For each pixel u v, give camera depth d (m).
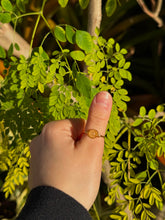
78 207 0.27
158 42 0.74
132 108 0.74
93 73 0.34
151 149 0.36
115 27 0.67
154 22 0.76
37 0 0.59
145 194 0.36
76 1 0.68
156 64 0.76
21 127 0.37
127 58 0.75
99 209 0.53
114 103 0.34
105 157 0.38
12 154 0.41
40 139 0.31
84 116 0.33
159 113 0.45
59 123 0.31
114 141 0.38
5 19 0.31
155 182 0.63
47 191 0.27
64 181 0.28
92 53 0.33
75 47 0.61
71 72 0.33
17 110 0.36
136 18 0.65
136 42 0.71
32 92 0.35
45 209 0.26
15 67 0.34
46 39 0.66
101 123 0.28
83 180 0.29
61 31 0.31
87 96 0.30
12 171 0.40
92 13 0.38
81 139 0.29
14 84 0.34
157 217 0.50
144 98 0.74
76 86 0.31
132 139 0.63
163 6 0.73
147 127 0.36
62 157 0.29
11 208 0.70
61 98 0.33
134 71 0.80
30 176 0.31
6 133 0.39
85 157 0.29
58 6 0.59
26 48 0.42
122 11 0.59
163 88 0.76
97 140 0.28
